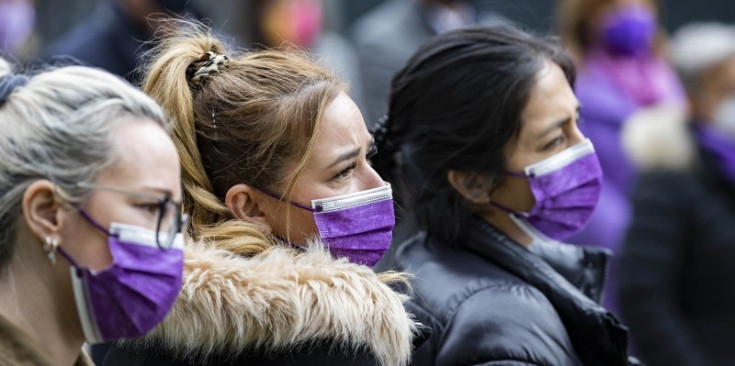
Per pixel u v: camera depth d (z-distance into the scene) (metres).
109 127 3.79
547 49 5.59
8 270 3.84
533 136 5.48
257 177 4.66
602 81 10.77
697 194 8.28
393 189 5.80
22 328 3.84
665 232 8.29
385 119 5.79
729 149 8.32
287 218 4.68
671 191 8.31
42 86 3.84
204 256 4.36
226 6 10.74
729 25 15.87
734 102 8.54
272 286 4.31
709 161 8.34
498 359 4.89
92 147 3.76
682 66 8.77
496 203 5.59
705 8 16.31
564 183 5.55
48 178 3.74
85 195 3.76
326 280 4.41
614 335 5.17
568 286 5.33
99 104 3.81
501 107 5.43
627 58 11.01
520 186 5.54
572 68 5.67
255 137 4.64
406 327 4.55
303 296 4.32
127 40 9.19
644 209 8.38
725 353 8.21
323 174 4.68
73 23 12.33
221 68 4.80
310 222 4.70
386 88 11.21
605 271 5.86
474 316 5.04
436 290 5.30
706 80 8.62
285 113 4.63
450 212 5.57
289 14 10.59
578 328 5.25
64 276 3.81
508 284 5.23
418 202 5.69
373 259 4.84
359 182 4.80
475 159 5.50
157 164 3.85
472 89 5.48
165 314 3.92
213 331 4.32
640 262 8.31
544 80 5.48
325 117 4.68
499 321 5.00
